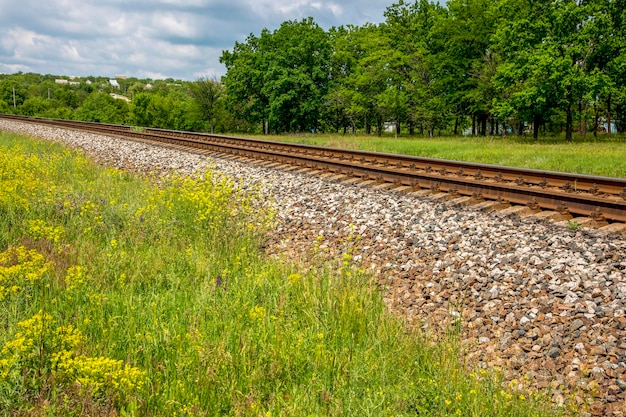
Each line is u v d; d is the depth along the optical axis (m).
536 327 5.75
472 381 5.02
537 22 31.17
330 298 6.63
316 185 12.47
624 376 4.86
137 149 21.22
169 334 5.58
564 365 5.18
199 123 64.94
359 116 51.81
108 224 9.75
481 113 44.12
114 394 4.51
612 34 31.41
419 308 6.63
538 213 8.87
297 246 9.11
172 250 8.63
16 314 5.77
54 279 6.79
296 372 5.18
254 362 5.24
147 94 80.56
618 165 14.45
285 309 6.49
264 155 17.00
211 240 9.17
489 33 39.97
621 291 5.91
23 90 135.62
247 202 11.23
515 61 32.09
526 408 4.57
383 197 10.74
